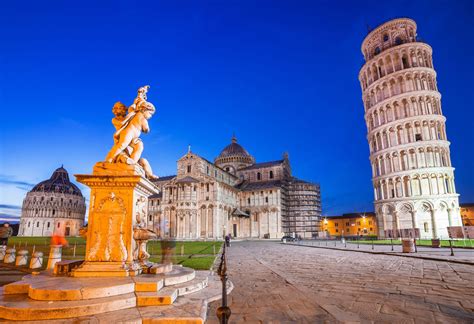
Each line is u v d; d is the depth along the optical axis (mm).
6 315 5676
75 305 5930
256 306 7617
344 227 116812
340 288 9922
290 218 93500
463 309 7148
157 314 6086
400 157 59625
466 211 91500
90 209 8547
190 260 20219
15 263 19766
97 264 8078
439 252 23906
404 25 65812
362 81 72875
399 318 6473
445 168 55406
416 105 60469
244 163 102250
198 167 76312
